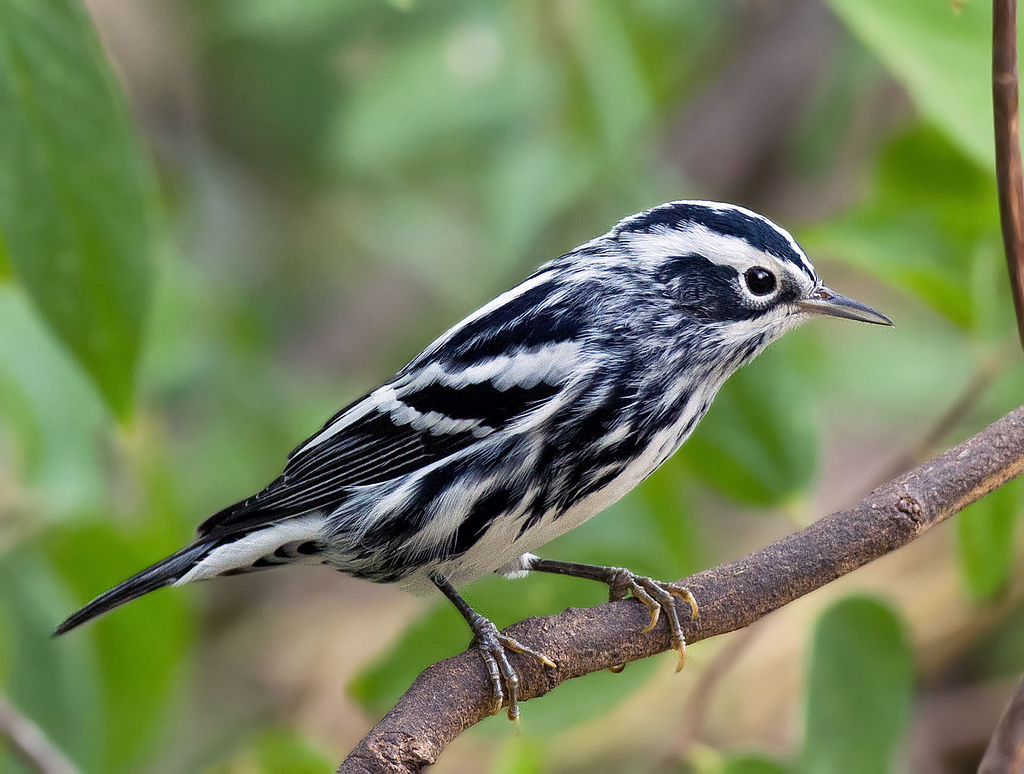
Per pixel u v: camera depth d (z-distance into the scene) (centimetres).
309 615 1678
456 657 755
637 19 1307
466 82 1249
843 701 865
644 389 834
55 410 1049
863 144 1616
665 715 1368
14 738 957
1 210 755
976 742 1408
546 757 1127
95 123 755
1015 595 1388
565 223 1372
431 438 849
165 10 1631
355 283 1705
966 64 781
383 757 685
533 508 843
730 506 1544
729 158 1614
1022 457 752
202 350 1389
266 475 1394
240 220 1625
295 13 1380
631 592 853
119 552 1063
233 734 1536
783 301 857
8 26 743
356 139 1270
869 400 1438
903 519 740
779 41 1609
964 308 974
